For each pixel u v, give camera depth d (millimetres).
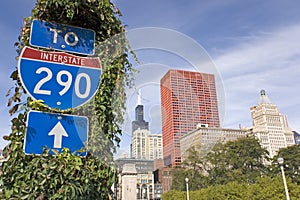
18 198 1224
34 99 1367
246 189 18141
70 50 1565
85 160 1430
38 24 1542
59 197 1250
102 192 1422
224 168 19750
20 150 1313
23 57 1410
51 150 1330
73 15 1664
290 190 16500
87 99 1475
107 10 1743
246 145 22500
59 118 1392
